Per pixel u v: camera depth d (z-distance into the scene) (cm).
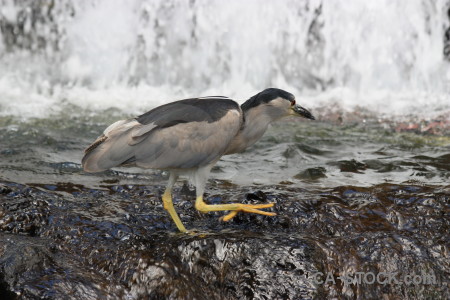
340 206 855
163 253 733
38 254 710
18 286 670
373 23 1770
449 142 1291
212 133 776
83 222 798
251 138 845
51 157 1108
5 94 1606
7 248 719
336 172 1071
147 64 1830
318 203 864
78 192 912
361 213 849
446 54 1794
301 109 842
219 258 732
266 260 727
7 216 793
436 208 866
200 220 838
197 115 778
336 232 805
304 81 1817
